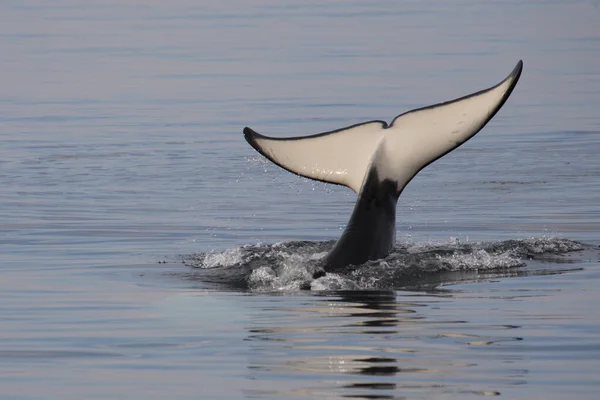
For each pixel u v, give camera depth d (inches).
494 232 2623.0
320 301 1891.0
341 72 5782.5
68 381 1462.8
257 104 4904.0
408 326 1710.1
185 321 1765.5
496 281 2034.9
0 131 4372.5
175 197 3154.5
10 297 1962.4
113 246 2496.3
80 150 3944.4
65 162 3725.4
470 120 2106.3
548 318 1748.3
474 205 2974.9
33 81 5713.6
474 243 2324.1
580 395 1374.3
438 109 2139.5
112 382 1456.7
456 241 2421.3
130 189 3277.6
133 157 3804.1
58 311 1850.4
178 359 1553.9
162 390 1422.2
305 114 4596.5
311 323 1734.7
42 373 1499.8
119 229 2711.6
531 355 1545.3
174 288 2027.6
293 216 2878.9
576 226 2672.2
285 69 5935.0
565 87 5255.9
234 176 3472.0
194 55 6501.0
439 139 2122.3
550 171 3444.9
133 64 6220.5
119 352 1593.3
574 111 4598.9
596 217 2778.1
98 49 6811.0
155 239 2583.7
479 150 3848.4
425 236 2588.6
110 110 4862.2
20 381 1465.3
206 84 5521.7
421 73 5669.3
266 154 2151.8
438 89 5142.7
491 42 6835.6
